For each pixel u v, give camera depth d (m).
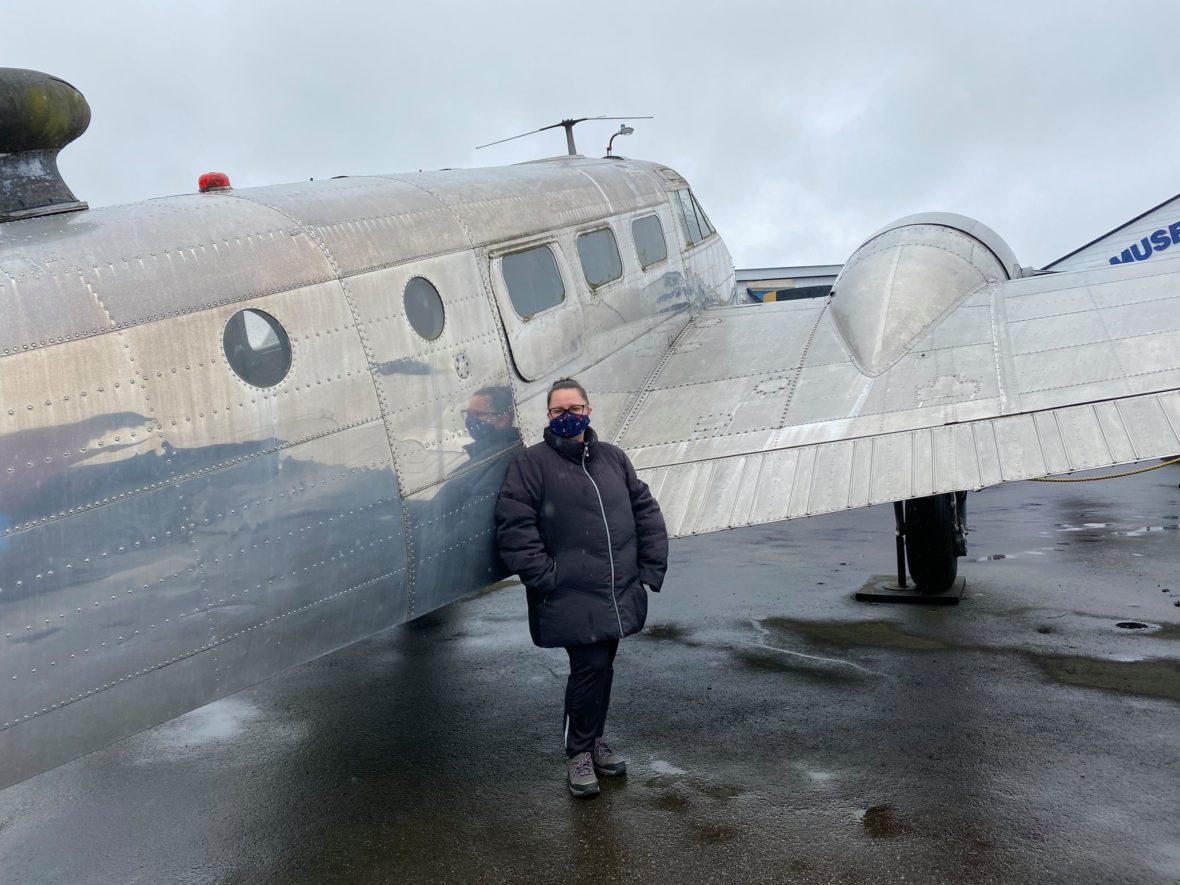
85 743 2.72
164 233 3.17
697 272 6.26
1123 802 3.43
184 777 4.31
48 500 2.65
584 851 3.31
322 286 3.40
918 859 3.10
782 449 4.05
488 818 3.65
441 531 3.66
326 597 3.27
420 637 6.57
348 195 3.86
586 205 5.08
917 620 6.06
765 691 4.88
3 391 2.62
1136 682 4.70
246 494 3.05
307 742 4.66
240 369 3.09
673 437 4.37
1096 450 3.50
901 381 4.26
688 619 6.43
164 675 2.87
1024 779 3.66
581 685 3.74
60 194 3.38
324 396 3.29
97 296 2.88
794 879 3.03
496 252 4.22
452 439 3.73
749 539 9.70
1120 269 4.71
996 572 7.26
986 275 5.17
